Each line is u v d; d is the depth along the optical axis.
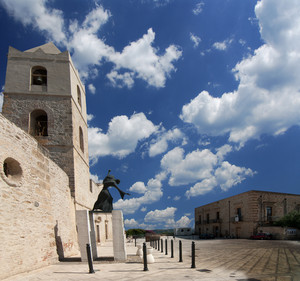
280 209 42.31
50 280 8.25
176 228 62.69
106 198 15.02
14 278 8.62
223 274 8.80
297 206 43.56
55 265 11.85
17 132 10.48
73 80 23.30
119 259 12.87
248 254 15.41
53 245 13.05
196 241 36.19
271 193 42.38
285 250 17.36
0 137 9.22
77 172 21.38
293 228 36.09
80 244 12.84
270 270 9.44
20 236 9.90
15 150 10.19
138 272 9.46
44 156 13.16
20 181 10.30
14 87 21.59
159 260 12.87
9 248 9.06
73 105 22.27
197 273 9.04
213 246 24.17
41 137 20.84
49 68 22.44
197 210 63.41
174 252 18.02
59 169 16.39
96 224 27.83
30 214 10.93
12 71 21.92
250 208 41.09
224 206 50.00
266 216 41.19
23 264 9.83
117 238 13.09
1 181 9.02
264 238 35.62
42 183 12.57
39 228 11.68
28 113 21.22
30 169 11.35
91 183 28.31
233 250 18.80
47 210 12.88
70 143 20.88
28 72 22.11
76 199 20.02
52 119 21.28
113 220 13.23
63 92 22.00
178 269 9.96
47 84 22.02
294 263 11.12
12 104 21.27
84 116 26.64
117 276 8.77
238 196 44.97
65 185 17.64
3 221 8.88
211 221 54.72
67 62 22.75
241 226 43.38
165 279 8.08
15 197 9.83
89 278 8.51
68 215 17.56
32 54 22.52
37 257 11.04
